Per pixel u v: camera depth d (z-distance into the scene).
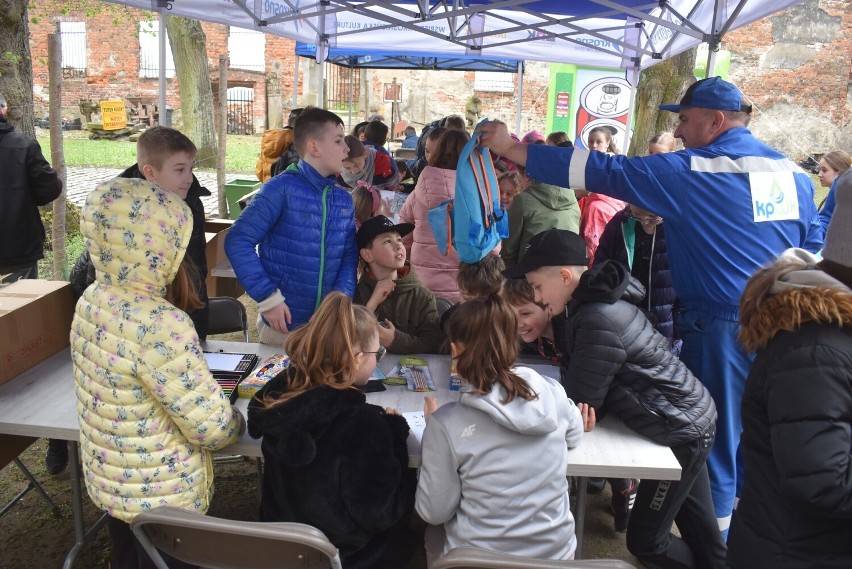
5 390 2.66
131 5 4.39
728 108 2.81
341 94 20.34
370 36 7.38
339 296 2.16
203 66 15.38
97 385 2.07
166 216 2.00
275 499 2.24
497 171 4.88
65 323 3.05
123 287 2.03
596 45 6.41
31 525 3.37
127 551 2.35
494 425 2.04
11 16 5.59
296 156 5.95
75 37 21.27
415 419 2.51
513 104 19.02
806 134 17.52
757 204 2.72
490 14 4.92
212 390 2.12
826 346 1.61
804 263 1.79
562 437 2.11
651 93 8.02
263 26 5.12
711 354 2.80
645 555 2.63
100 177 13.24
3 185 4.57
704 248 2.76
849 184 1.72
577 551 2.62
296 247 3.12
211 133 15.62
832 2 16.86
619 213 3.55
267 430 2.07
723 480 2.84
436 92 19.25
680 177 2.74
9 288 3.02
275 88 20.83
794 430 1.62
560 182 2.89
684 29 3.78
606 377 2.38
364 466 2.08
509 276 2.65
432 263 4.30
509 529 2.03
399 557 2.45
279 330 3.10
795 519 1.70
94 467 2.13
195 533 1.90
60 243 5.97
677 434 2.37
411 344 3.12
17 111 5.75
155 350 2.01
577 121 10.68
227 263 4.92
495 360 2.02
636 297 2.50
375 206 5.31
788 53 17.22
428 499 2.10
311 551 1.89
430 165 4.41
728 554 1.89
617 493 3.41
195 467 2.19
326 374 2.11
